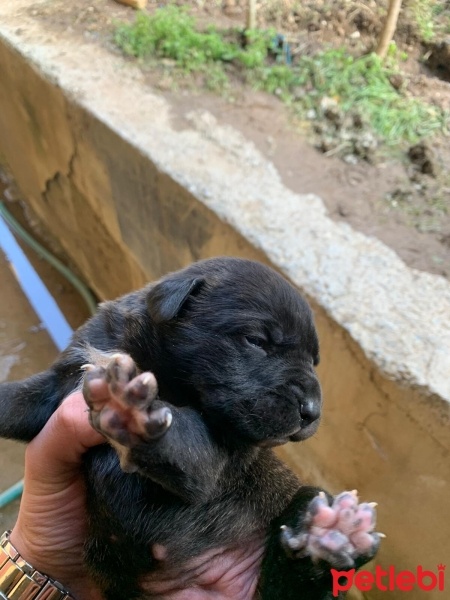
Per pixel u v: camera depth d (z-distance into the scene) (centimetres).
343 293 27
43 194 52
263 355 19
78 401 20
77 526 22
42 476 21
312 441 30
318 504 19
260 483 22
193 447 17
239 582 22
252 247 29
